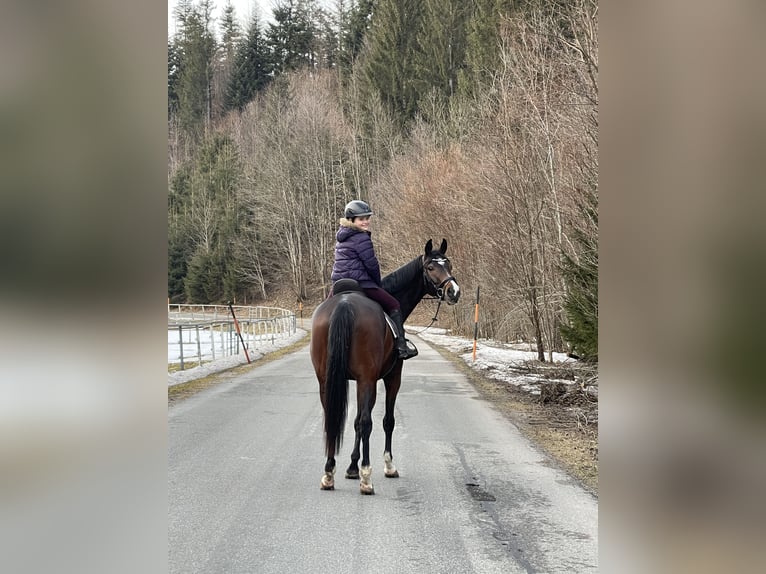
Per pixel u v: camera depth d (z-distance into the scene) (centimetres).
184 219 6119
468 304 2864
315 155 5697
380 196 4478
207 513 539
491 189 1911
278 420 966
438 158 3347
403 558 445
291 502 572
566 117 1263
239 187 6025
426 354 2150
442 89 4941
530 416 1028
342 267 665
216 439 833
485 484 639
